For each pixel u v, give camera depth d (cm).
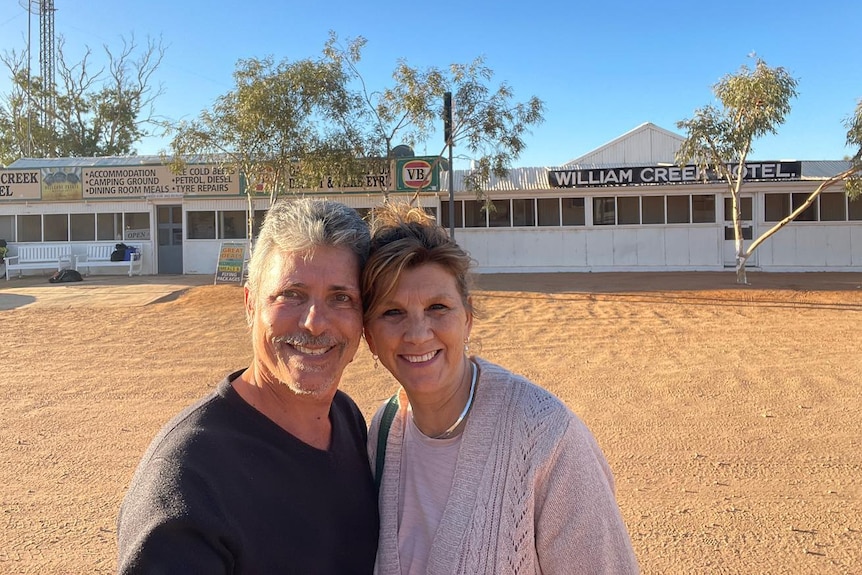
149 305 1390
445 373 179
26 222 2220
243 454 158
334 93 1616
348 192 2034
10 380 743
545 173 2219
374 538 183
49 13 4112
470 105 1589
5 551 339
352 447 195
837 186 1995
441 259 179
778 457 458
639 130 2186
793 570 309
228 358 868
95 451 496
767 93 1385
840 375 698
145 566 132
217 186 2142
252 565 147
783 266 2062
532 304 1333
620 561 165
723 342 918
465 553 165
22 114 4156
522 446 168
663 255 2091
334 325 172
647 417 565
